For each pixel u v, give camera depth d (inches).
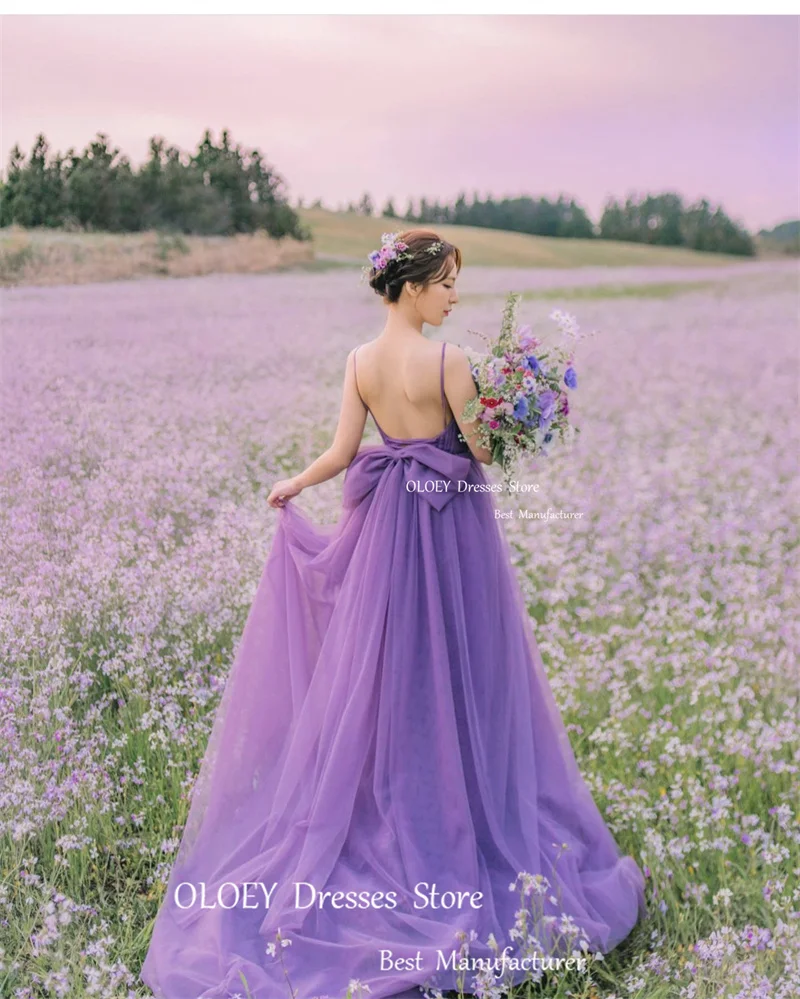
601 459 221.5
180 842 101.8
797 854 104.3
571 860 98.0
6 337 240.4
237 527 153.8
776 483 207.8
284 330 278.7
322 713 99.6
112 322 264.4
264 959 88.7
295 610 104.7
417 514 98.3
